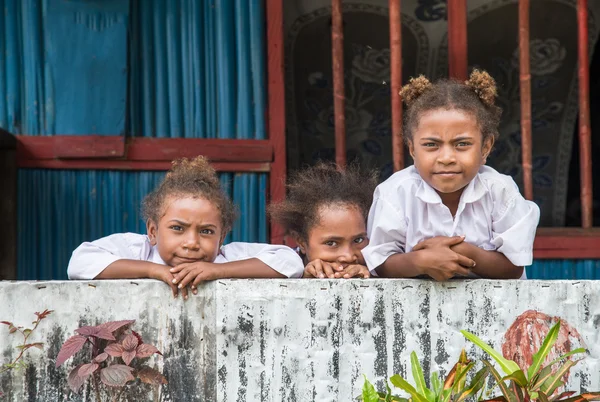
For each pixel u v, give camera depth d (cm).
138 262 389
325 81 682
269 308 368
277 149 549
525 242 394
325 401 368
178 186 408
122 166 538
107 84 536
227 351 365
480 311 374
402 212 406
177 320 370
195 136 547
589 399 325
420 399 318
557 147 700
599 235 541
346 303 371
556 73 679
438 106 393
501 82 687
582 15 534
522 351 374
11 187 525
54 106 534
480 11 649
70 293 367
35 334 364
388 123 702
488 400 330
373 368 370
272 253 404
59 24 535
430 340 373
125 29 539
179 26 552
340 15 534
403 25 662
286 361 367
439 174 391
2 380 362
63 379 364
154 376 356
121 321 360
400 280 374
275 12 554
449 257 368
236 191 548
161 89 547
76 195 537
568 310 377
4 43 536
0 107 533
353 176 455
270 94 552
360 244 439
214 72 552
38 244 532
